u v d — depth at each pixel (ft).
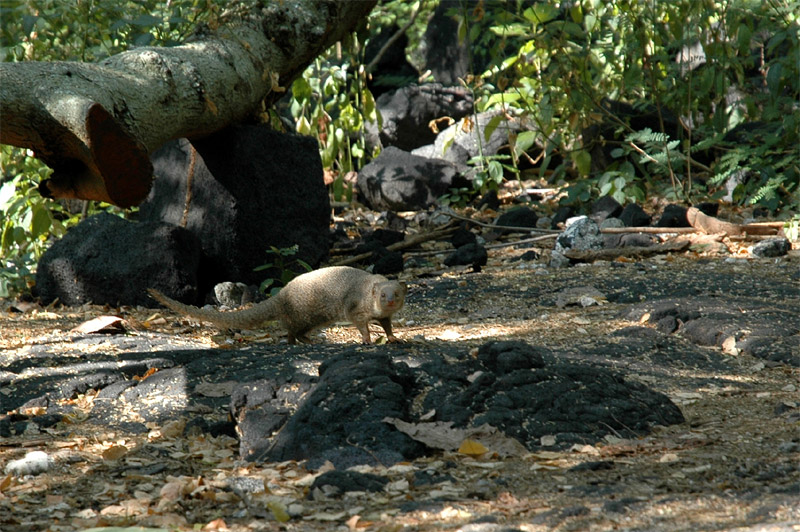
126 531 13.79
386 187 65.21
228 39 43.39
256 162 43.73
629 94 69.87
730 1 59.47
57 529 17.08
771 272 41.75
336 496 18.33
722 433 21.68
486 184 65.05
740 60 63.05
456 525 16.20
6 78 30.91
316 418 21.47
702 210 53.06
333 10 47.50
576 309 37.42
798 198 53.36
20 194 48.44
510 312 37.42
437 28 89.51
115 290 41.68
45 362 29.73
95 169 32.01
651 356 29.76
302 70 49.57
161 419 24.56
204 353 29.48
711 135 61.62
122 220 43.62
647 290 38.99
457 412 21.86
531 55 69.15
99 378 27.14
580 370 23.61
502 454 20.58
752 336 30.96
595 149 68.69
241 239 44.06
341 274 29.25
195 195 45.24
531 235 54.49
